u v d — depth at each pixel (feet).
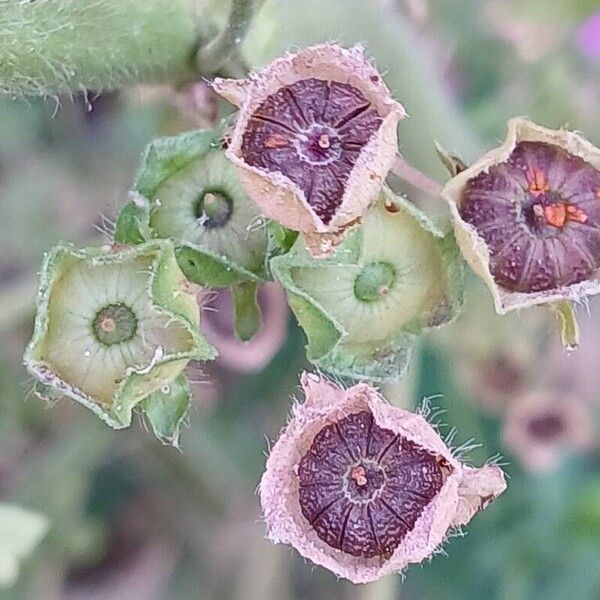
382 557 0.32
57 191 0.54
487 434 0.51
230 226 0.33
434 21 0.50
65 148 0.54
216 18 0.36
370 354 0.33
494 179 0.33
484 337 0.46
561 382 0.49
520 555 0.51
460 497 0.32
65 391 0.32
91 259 0.32
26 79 0.35
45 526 0.44
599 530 0.49
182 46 0.36
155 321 0.32
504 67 0.50
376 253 0.33
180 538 0.57
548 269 0.32
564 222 0.33
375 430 0.32
